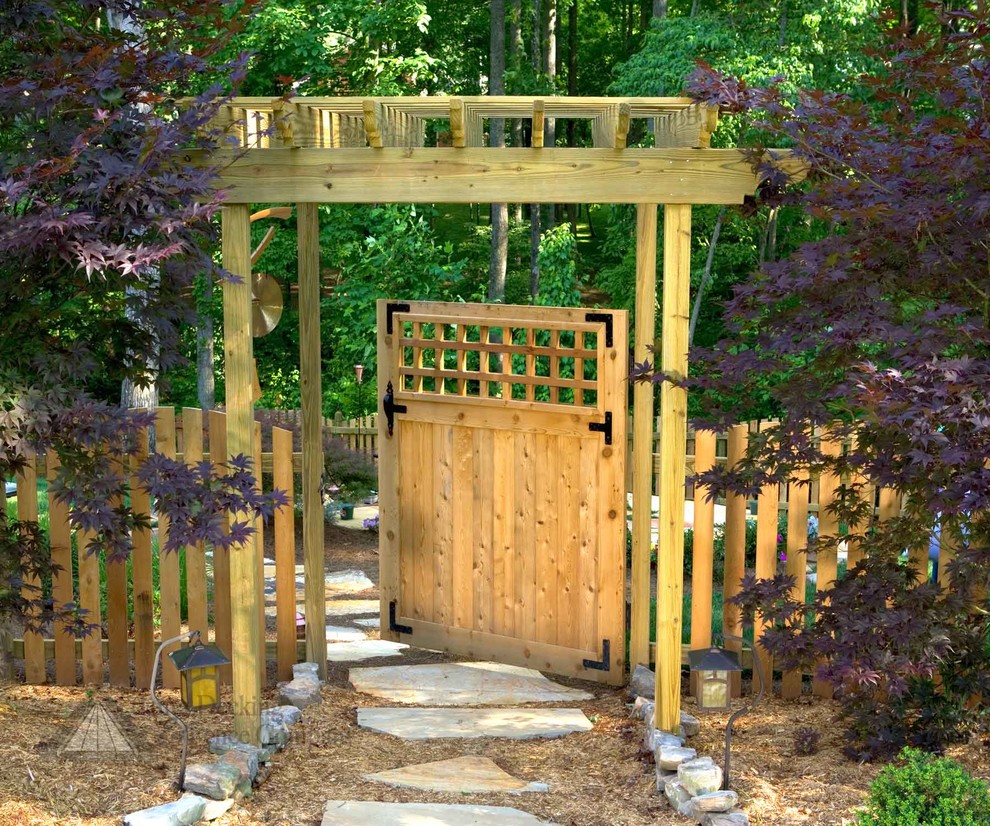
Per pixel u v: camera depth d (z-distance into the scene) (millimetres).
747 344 5070
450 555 7496
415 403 7488
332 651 7621
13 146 4754
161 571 6457
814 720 5809
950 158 4477
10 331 4953
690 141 4988
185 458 6352
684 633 7410
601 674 6938
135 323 5504
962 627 5105
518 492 7168
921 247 4688
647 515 6645
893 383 4242
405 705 6496
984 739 5121
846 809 4496
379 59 20641
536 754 5680
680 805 4727
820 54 18250
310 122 5199
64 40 4895
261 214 9789
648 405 6605
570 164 5039
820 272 4645
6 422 4434
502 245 21188
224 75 4957
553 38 23078
